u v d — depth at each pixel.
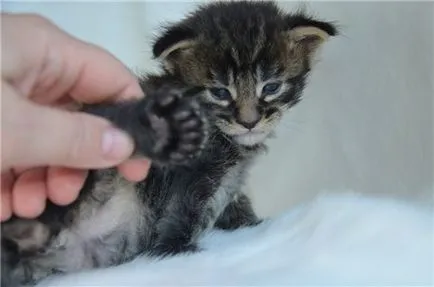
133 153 0.18
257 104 0.25
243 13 0.27
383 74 0.31
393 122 0.31
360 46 0.31
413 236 0.19
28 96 0.19
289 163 0.32
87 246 0.22
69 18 0.36
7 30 0.18
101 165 0.18
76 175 0.20
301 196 0.32
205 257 0.20
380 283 0.17
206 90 0.25
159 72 0.27
